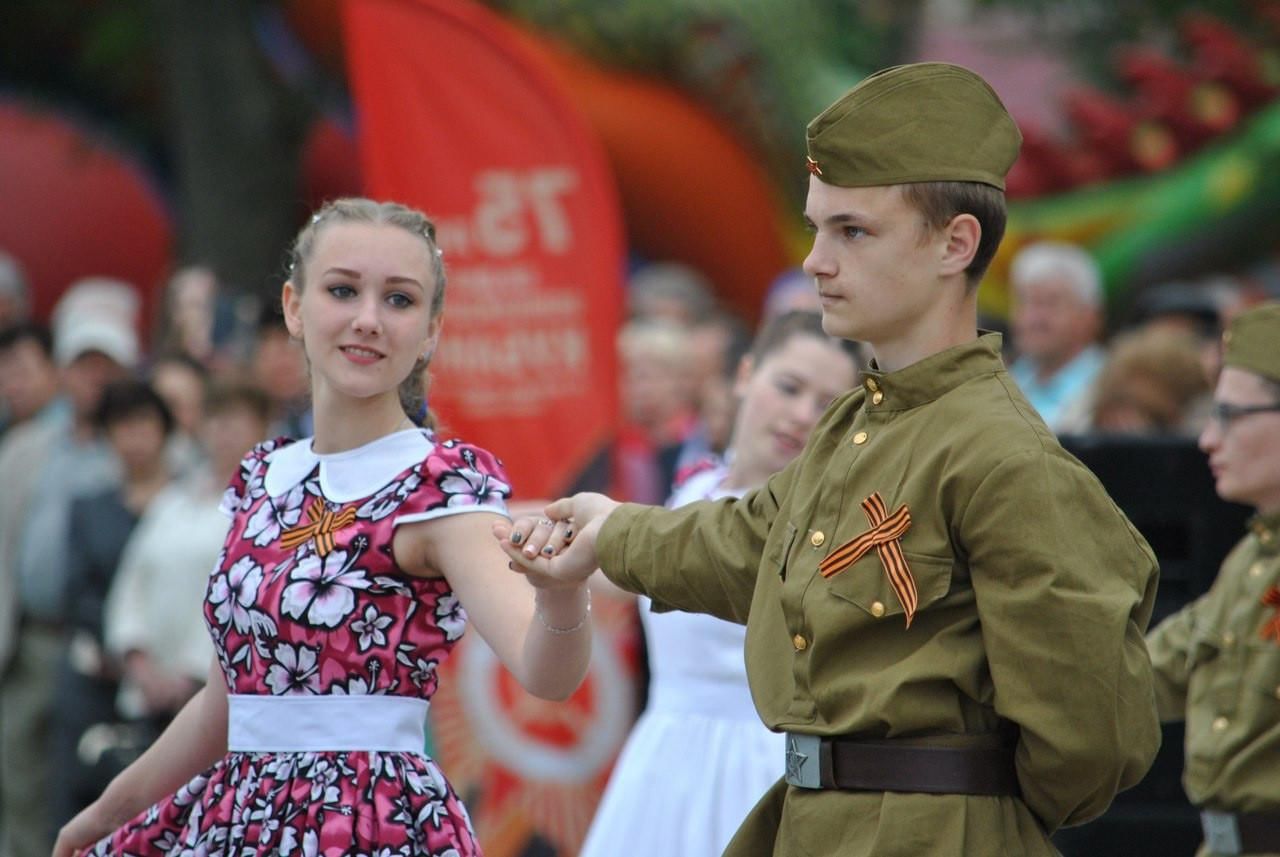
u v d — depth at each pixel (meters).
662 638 13.67
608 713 17.69
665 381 24.28
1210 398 18.91
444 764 17.72
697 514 9.47
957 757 8.31
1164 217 38.53
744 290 39.50
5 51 44.47
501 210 17.64
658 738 13.53
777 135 37.81
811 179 8.83
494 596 9.71
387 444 10.17
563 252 17.66
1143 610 8.59
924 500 8.36
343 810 9.67
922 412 8.56
